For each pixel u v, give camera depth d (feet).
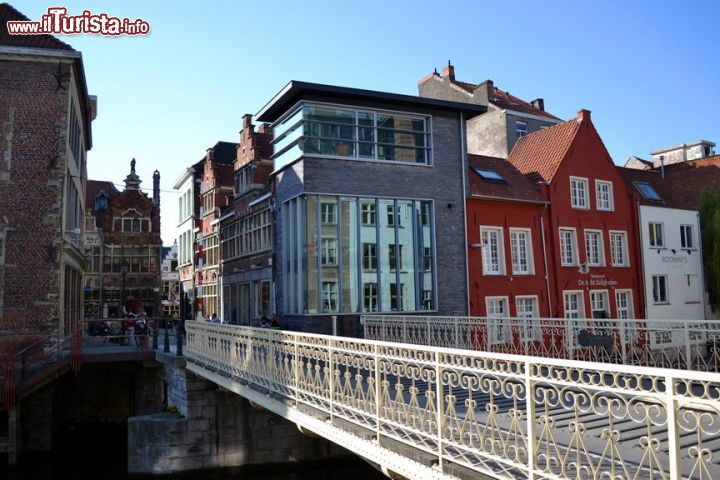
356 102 60.39
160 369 62.59
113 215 116.98
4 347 60.13
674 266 86.94
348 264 58.08
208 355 43.96
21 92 63.87
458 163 66.08
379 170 60.90
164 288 165.99
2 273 61.00
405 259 61.41
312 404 26.73
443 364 18.40
